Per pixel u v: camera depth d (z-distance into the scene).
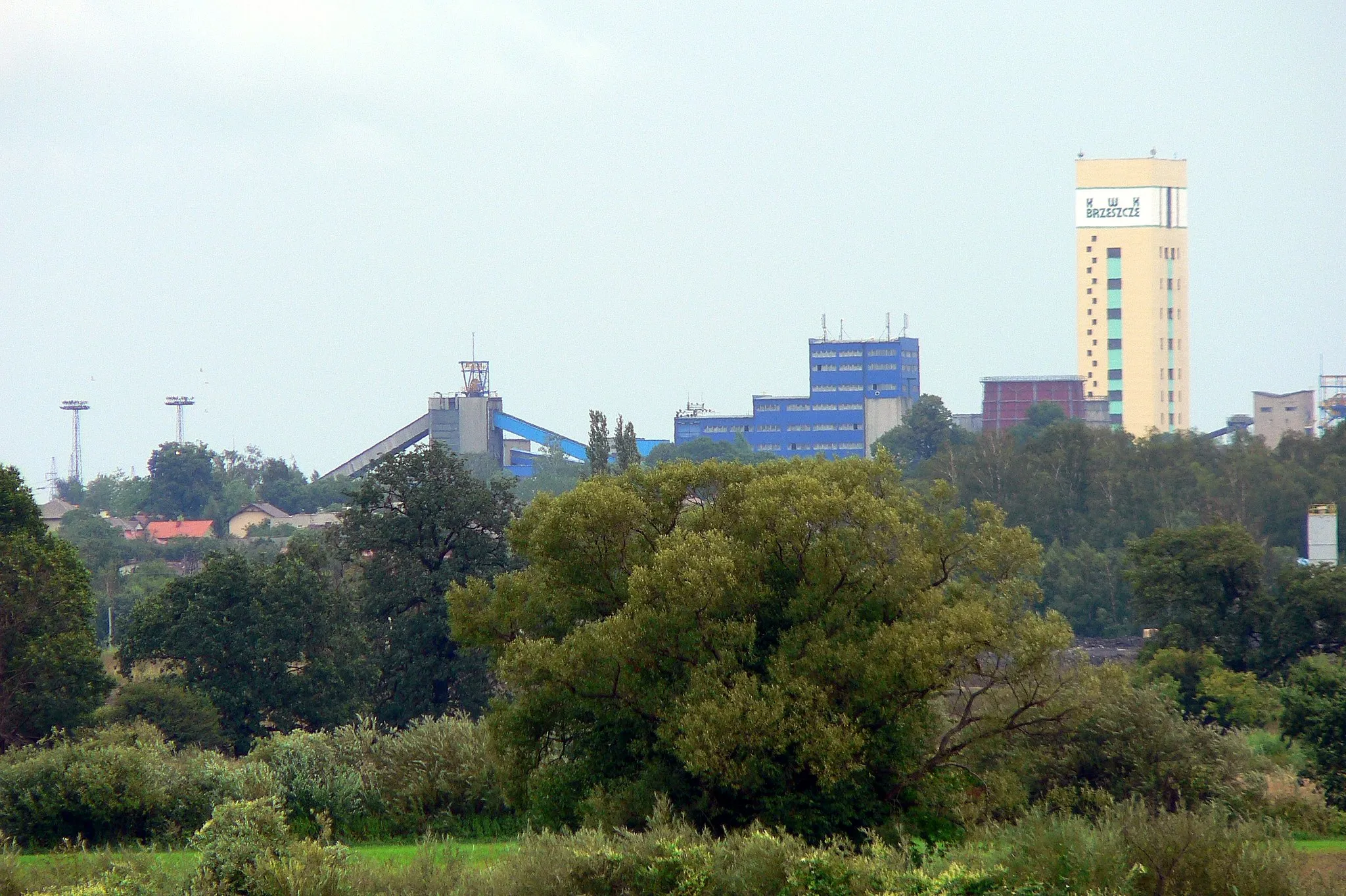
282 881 63.62
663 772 87.88
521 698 95.62
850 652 87.12
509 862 69.00
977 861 67.38
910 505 100.06
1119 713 103.38
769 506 91.81
